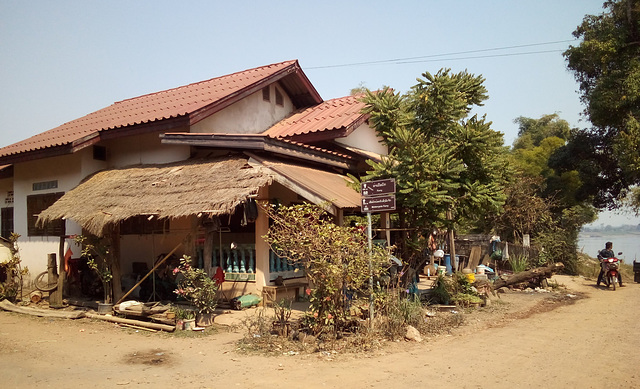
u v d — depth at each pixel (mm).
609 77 19953
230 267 10766
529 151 30906
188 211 8578
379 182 8211
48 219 11156
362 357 6914
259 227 10352
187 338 8273
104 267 10789
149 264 12500
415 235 10844
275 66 15258
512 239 22453
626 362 6676
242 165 9969
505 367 6418
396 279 9914
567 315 10562
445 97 10438
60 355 7301
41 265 14164
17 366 6695
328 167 12703
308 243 7516
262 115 14414
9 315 10812
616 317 10312
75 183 13242
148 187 10508
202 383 5871
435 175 9727
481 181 10648
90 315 10164
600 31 21062
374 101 11047
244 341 7766
